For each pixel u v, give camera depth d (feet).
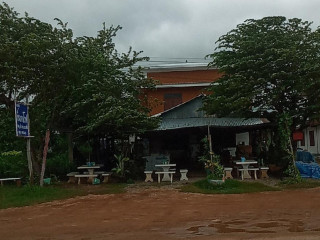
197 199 40.55
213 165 51.21
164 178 58.08
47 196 44.34
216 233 24.93
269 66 52.85
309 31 55.11
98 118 51.47
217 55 59.21
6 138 62.03
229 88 53.16
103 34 60.13
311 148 116.57
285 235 23.75
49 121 54.24
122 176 58.95
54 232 26.99
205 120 68.49
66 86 52.21
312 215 29.89
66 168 63.87
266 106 57.93
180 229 26.53
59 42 48.70
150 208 35.78
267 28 56.44
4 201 41.93
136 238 24.30
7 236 26.25
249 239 23.06
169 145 77.00
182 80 101.19
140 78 59.93
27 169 56.24
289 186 47.98
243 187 47.83
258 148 73.72
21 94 51.08
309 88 51.34
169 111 72.08
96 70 54.13
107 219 31.14
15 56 46.55
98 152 70.08
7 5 50.88
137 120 55.93
